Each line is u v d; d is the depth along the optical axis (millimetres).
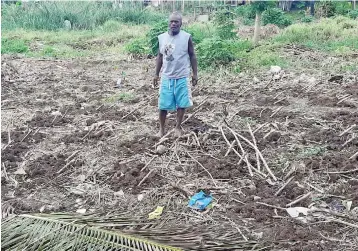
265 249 4273
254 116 7980
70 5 23797
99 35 19531
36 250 3822
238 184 5645
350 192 5414
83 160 6328
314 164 6012
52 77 11680
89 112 8523
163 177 5812
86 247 3805
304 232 4617
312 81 10281
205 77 10891
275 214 4992
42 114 8414
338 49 13562
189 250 3760
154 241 3838
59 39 18656
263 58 12289
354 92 9289
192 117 7820
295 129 7312
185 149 6531
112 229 4035
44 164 6258
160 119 7004
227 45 12242
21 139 7141
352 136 6844
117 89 10320
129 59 14227
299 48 13883
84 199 5434
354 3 24109
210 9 25016
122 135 7172
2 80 11070
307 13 24938
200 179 5777
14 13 22391
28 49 16422
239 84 10273
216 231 4383
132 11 23797
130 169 5945
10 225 4090
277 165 6094
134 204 5281
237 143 6535
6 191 5617
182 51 6676
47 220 4121
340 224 4785
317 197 5320
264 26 18047
